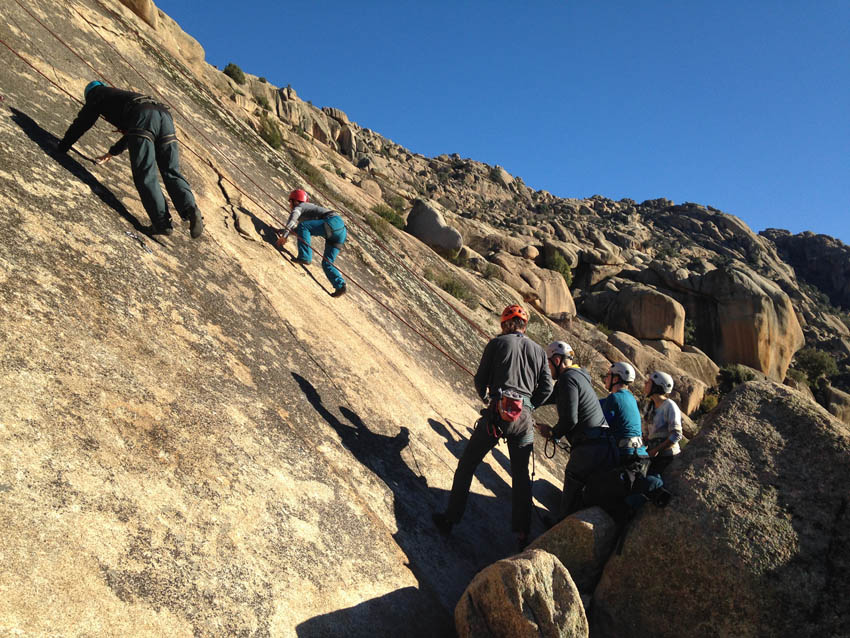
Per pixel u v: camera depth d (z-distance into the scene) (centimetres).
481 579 287
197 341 373
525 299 2503
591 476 392
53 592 187
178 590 221
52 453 230
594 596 344
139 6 1160
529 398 412
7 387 240
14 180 363
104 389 279
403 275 1033
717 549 314
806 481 332
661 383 490
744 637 299
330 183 1995
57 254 338
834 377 4078
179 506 254
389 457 437
